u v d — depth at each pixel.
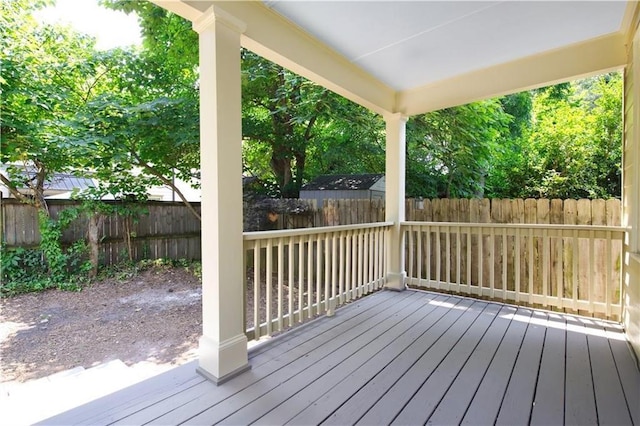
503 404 1.72
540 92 7.59
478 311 3.27
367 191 6.53
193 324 3.69
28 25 4.44
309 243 2.91
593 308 3.07
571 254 3.58
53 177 5.37
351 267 3.48
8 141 4.19
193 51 4.98
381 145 7.55
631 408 1.68
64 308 4.15
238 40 2.05
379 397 1.78
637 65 2.28
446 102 3.54
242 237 2.14
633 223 2.39
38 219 5.02
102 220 5.55
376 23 2.43
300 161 7.25
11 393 2.25
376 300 3.63
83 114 4.56
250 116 6.39
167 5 1.85
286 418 1.60
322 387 1.88
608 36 2.64
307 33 2.57
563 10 2.27
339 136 7.53
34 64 4.43
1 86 4.07
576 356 2.28
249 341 2.57
